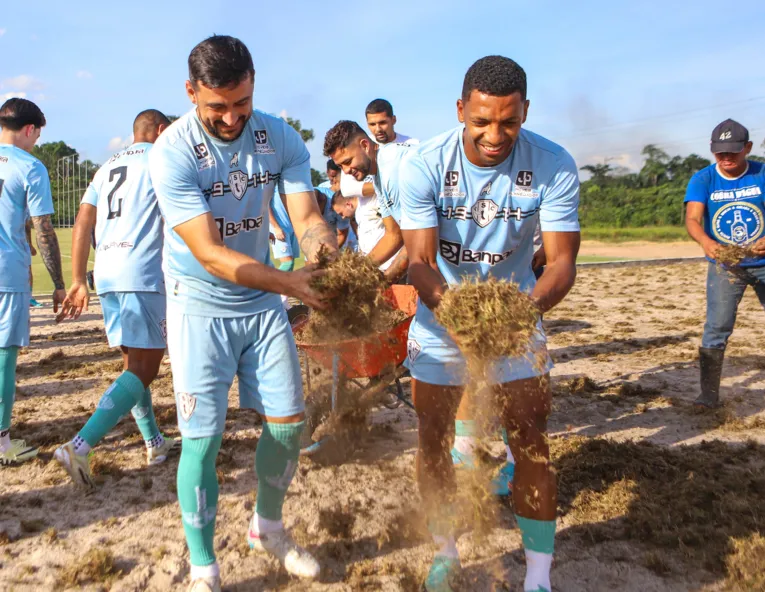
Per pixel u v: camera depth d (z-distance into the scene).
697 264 19.88
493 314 2.67
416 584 3.21
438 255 3.22
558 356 7.75
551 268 3.02
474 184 2.99
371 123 6.38
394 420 5.54
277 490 3.24
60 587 3.21
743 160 5.44
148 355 4.24
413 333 3.20
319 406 4.64
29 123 4.77
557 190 3.00
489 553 3.47
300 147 3.19
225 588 3.21
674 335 8.86
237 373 3.24
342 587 3.22
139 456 4.82
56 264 4.81
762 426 5.30
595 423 5.44
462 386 3.08
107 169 4.35
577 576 3.29
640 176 67.94
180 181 2.82
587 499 4.00
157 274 4.22
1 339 4.51
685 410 5.70
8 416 4.63
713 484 4.10
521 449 2.97
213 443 3.00
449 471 3.16
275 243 8.45
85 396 6.30
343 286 2.93
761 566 3.22
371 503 4.06
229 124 2.78
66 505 4.05
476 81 2.67
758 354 7.62
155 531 3.74
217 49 2.65
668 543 3.54
